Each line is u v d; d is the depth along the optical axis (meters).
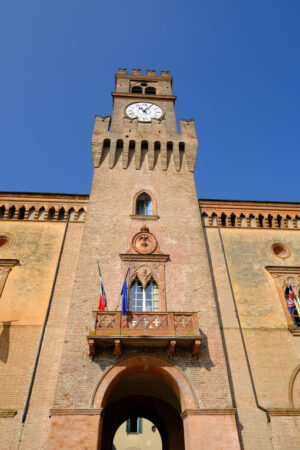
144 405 23.98
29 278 21.47
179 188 26.44
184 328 17.88
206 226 25.56
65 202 25.73
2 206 25.31
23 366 17.95
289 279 23.09
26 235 23.75
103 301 18.95
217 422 16.03
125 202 24.94
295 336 20.45
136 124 30.73
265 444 16.42
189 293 20.42
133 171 27.30
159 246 22.59
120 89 37.88
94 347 17.22
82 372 16.89
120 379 18.08
